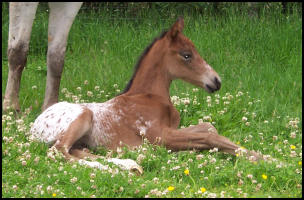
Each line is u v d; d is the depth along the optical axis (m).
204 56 17.98
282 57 18.34
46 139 10.56
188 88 14.88
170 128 10.90
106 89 15.14
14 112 12.98
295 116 13.84
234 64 17.61
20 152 9.91
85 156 10.22
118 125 10.84
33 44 18.98
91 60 17.80
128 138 10.84
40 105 13.94
